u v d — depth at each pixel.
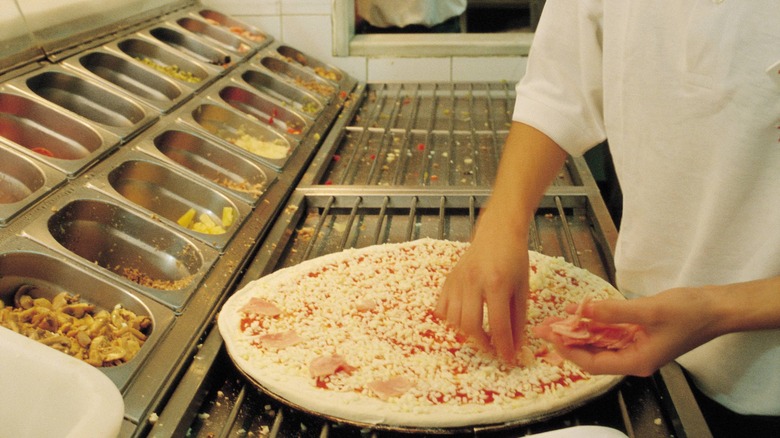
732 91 0.77
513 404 0.94
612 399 1.00
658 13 0.82
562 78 0.99
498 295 0.87
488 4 3.49
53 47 1.77
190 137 1.69
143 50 2.12
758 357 0.90
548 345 1.07
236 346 1.04
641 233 0.98
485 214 0.95
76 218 1.31
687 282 0.91
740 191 0.80
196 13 2.50
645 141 0.91
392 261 1.31
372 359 1.03
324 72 2.54
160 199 1.51
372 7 2.76
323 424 0.95
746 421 0.97
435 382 0.98
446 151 1.94
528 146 0.98
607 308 0.71
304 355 1.03
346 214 1.58
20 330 1.04
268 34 2.58
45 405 0.70
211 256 1.28
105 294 1.15
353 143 2.00
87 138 1.56
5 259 1.11
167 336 1.06
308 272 1.26
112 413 0.66
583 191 1.58
